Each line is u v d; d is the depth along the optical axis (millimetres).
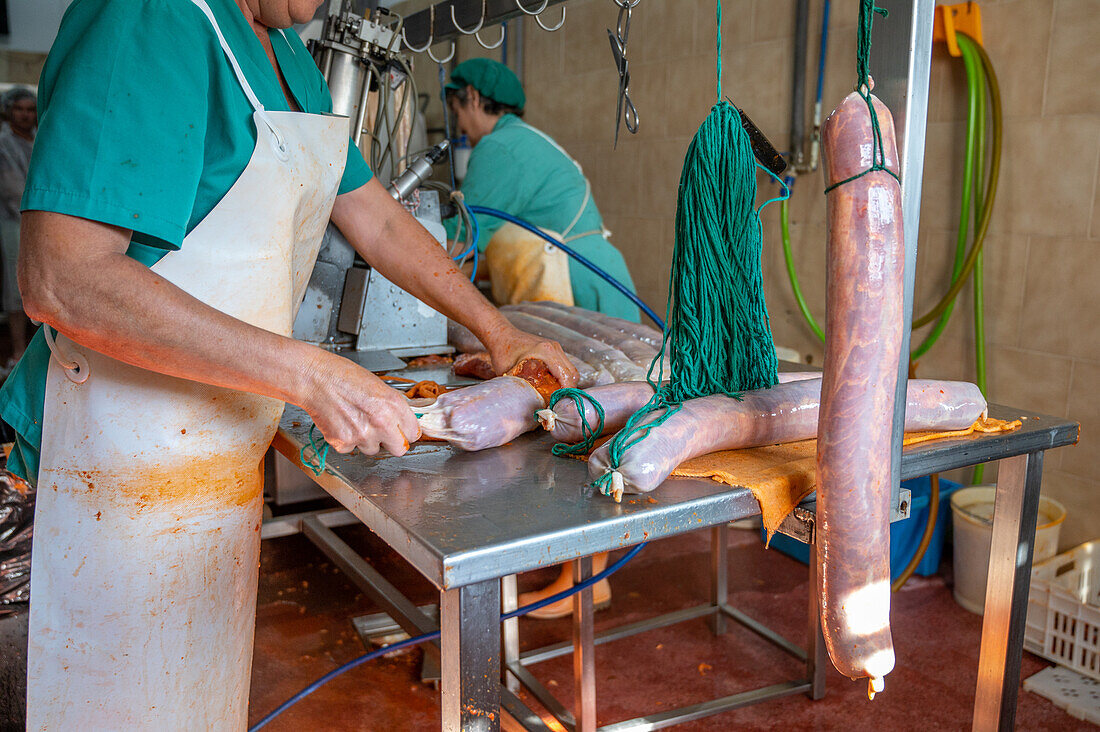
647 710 2131
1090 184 2570
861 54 995
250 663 1396
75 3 1038
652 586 2820
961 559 2652
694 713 2025
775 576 2891
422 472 1163
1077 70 2561
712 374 1262
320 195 1265
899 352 1074
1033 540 1507
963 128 2842
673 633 2520
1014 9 2689
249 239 1126
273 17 1222
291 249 1197
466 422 1208
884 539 1032
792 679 2273
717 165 1216
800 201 3367
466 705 961
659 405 1174
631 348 1759
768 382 1344
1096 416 2646
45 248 933
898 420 1133
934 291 3010
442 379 1756
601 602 2639
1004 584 1524
